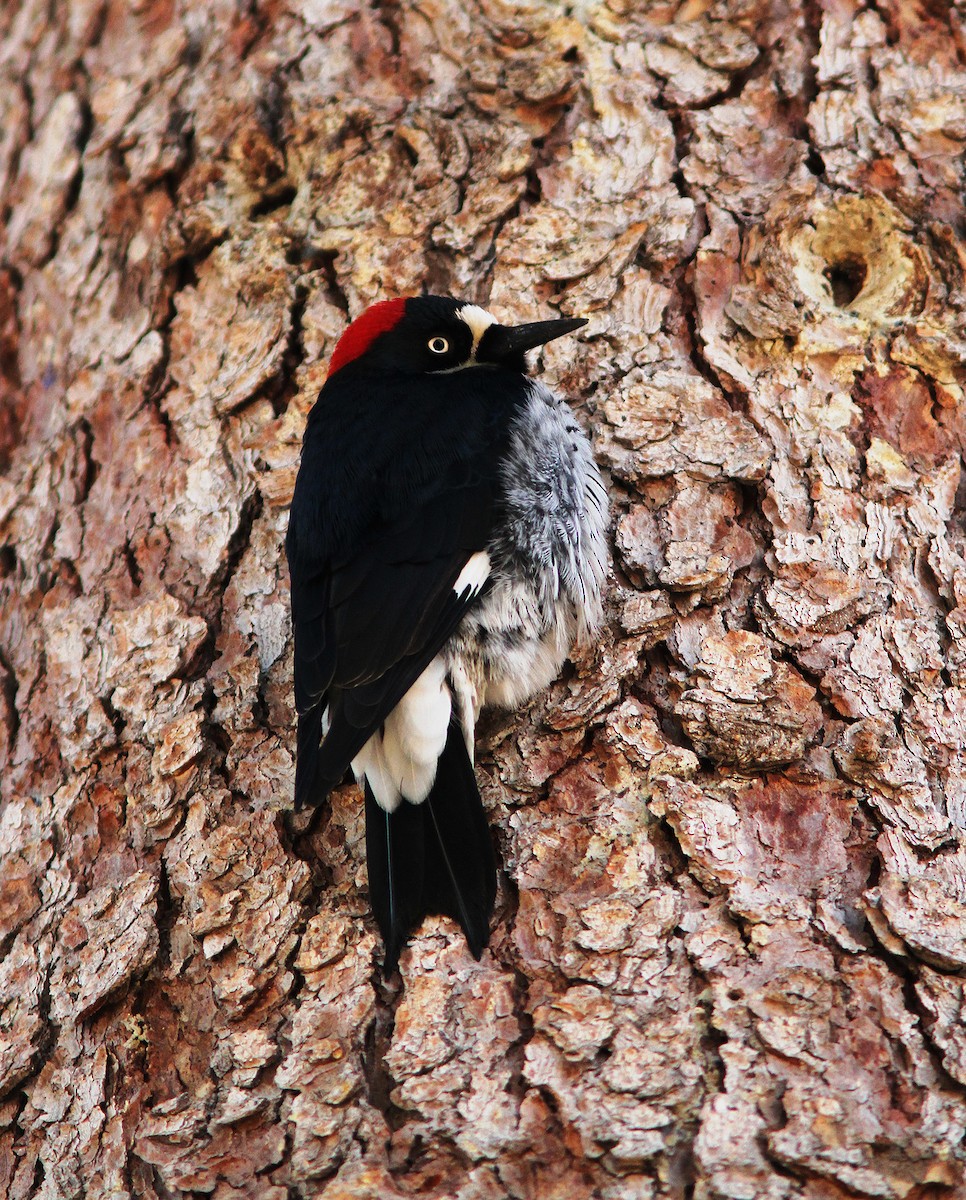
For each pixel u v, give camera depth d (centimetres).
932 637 656
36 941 645
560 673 682
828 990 541
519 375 762
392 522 690
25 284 932
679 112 832
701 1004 544
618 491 721
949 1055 518
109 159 929
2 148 1015
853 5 849
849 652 650
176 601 731
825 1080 514
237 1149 541
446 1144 518
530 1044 541
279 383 805
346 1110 536
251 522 757
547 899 590
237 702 688
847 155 792
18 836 690
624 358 759
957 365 732
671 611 671
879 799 609
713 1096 514
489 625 679
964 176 782
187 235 859
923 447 719
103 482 808
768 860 597
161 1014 608
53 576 782
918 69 822
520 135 834
